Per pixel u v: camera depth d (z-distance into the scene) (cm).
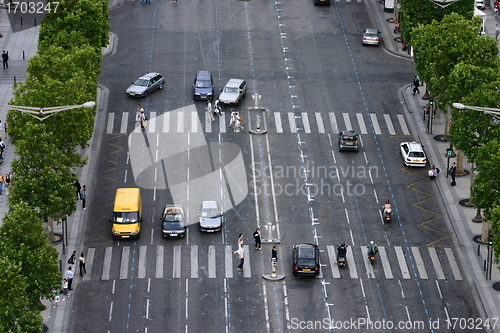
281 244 9119
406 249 9088
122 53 12456
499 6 13725
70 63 9606
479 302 8412
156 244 9094
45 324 8038
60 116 8762
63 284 8319
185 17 13388
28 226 7325
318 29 13188
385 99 11625
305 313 8219
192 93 11612
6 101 11088
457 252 9056
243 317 8162
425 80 10662
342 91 11750
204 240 9156
